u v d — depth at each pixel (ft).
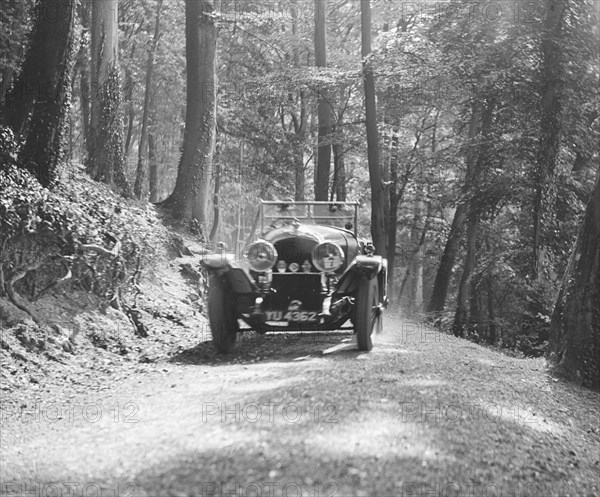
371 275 35.14
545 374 37.29
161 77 127.13
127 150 129.18
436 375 28.78
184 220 80.84
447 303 133.49
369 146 86.94
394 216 113.39
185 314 51.44
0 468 19.15
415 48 87.35
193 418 21.80
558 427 25.75
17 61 54.39
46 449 20.76
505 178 83.35
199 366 33.17
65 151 63.21
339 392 23.75
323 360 32.19
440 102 99.96
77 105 108.27
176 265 62.69
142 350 39.50
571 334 38.17
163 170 157.07
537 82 82.17
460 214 99.86
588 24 83.92
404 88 99.60
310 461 17.17
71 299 41.19
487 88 84.89
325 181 105.29
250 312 35.45
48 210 41.63
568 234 81.76
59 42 47.09
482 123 89.86
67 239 42.11
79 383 31.83
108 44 70.38
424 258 142.41
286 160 121.70
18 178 41.96
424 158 109.29
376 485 16.08
